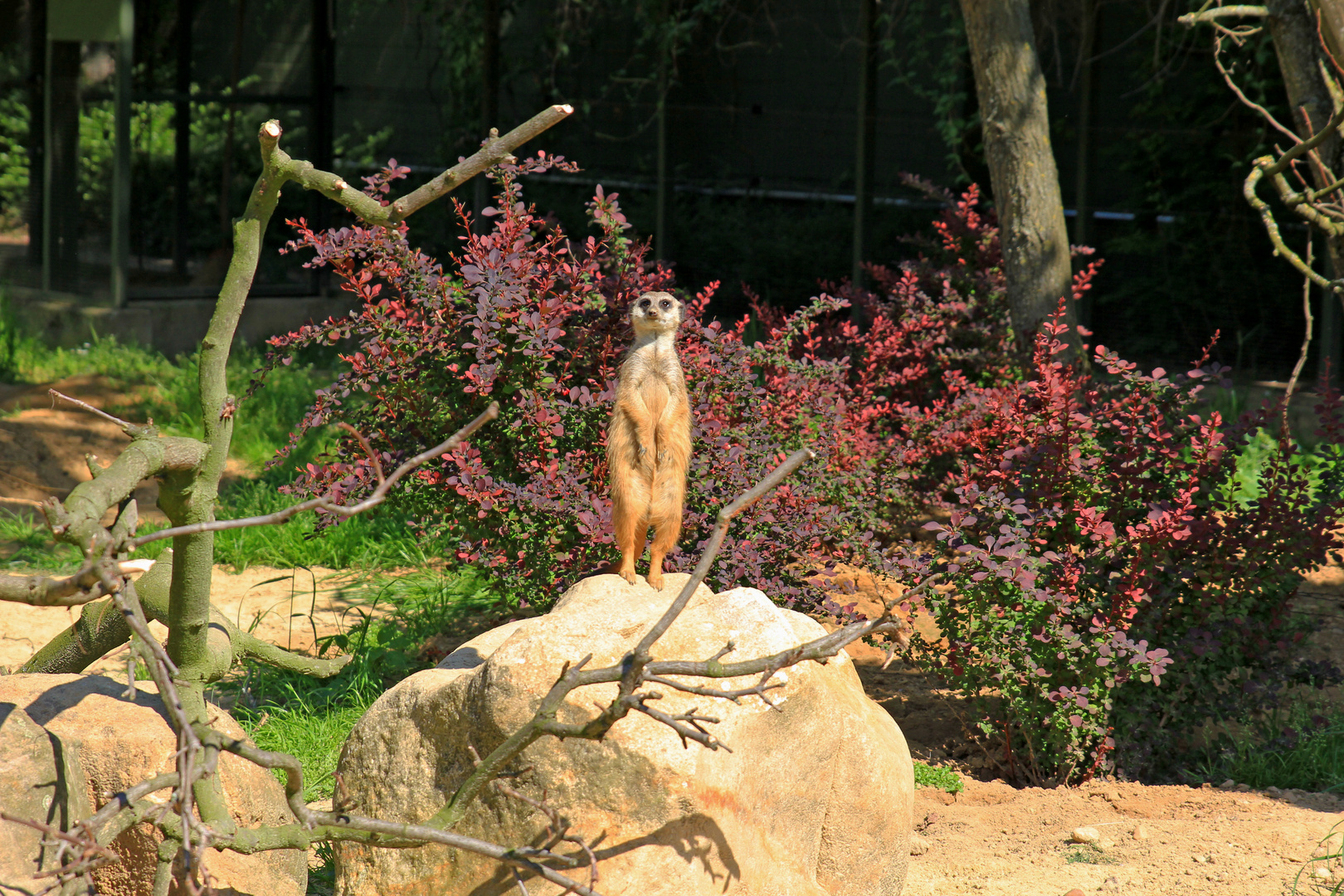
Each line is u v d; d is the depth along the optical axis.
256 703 6.73
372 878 3.90
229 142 16.50
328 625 8.01
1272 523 5.87
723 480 6.29
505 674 3.71
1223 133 14.37
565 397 6.64
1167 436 6.04
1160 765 6.13
